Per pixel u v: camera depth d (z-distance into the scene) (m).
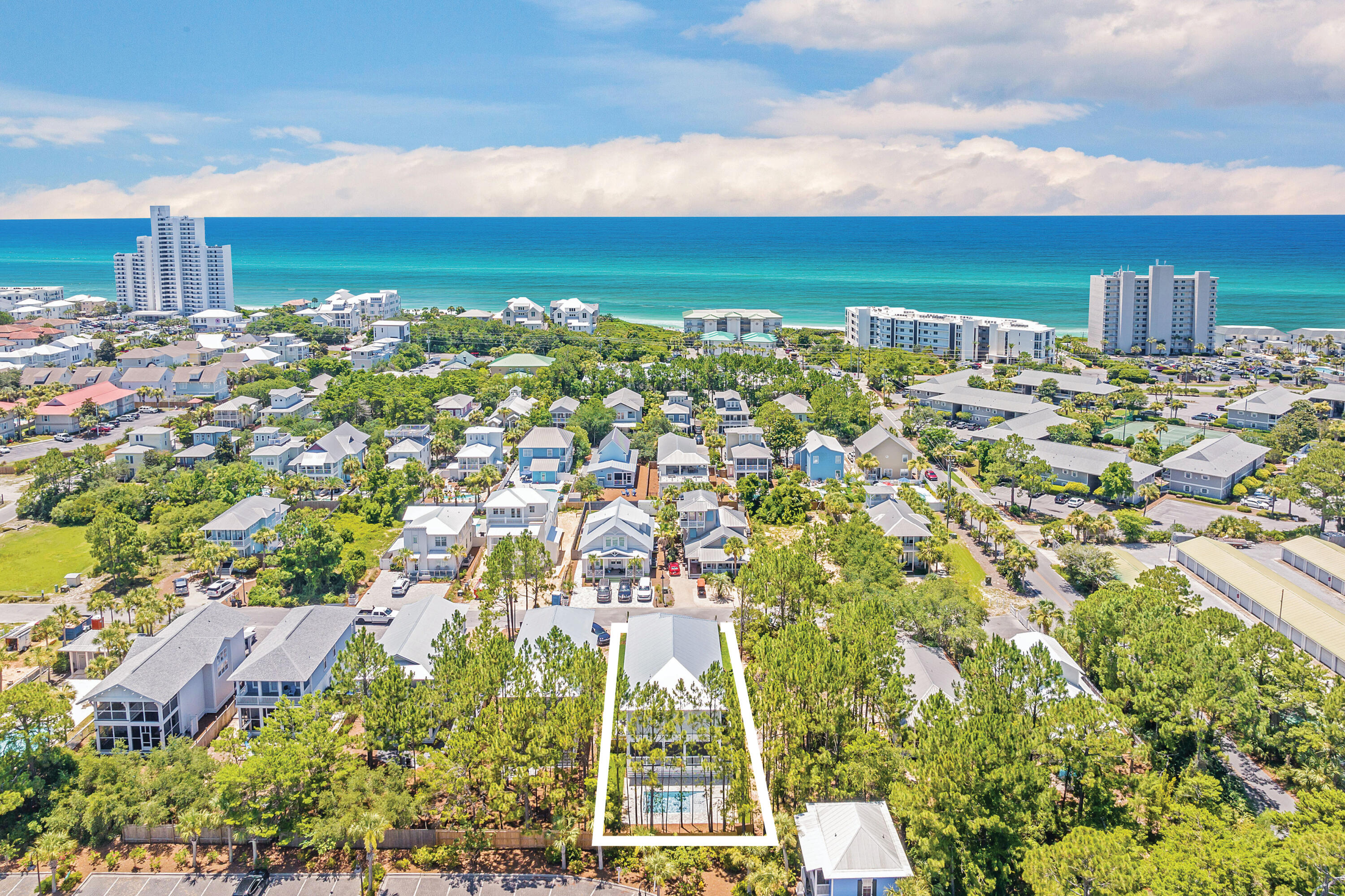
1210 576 137.50
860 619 101.12
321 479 176.50
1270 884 66.38
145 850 83.25
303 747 83.50
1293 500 166.38
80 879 79.69
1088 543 154.62
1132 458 192.12
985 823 74.19
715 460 196.88
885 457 190.00
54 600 131.50
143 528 152.75
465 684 88.81
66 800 83.38
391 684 88.19
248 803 81.94
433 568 141.12
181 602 125.81
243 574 139.75
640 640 105.31
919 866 76.00
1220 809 78.75
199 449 192.75
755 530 153.62
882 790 83.50
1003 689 86.75
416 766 92.12
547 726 83.50
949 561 139.25
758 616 116.56
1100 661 99.19
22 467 193.00
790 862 79.75
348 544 153.62
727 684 91.75
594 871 81.50
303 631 104.75
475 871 81.56
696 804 86.88
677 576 140.62
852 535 135.25
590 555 137.62
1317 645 112.69
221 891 78.69
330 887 79.44
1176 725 86.25
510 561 118.25
